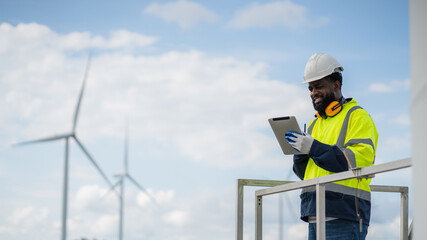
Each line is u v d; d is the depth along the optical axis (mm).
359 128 5562
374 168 4270
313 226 5582
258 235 5859
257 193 5879
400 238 5551
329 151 5312
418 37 3166
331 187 5379
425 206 3070
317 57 5926
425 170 3076
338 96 5859
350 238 5309
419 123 3121
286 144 5691
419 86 3133
